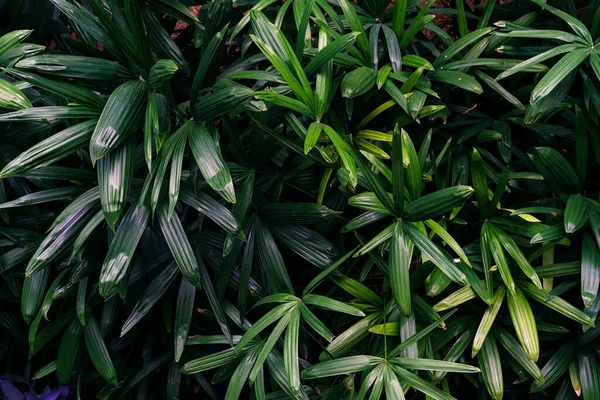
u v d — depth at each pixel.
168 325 2.22
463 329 2.10
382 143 2.20
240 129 2.30
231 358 2.08
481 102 2.30
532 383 2.19
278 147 2.12
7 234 2.19
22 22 2.32
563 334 2.12
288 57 1.93
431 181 2.24
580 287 2.06
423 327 2.11
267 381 2.33
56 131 2.22
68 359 2.24
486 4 2.27
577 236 2.10
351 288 2.13
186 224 2.25
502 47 2.12
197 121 1.89
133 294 2.22
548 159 2.02
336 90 2.16
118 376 2.36
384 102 2.21
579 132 2.00
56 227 1.94
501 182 1.98
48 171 1.99
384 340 2.05
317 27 2.29
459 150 2.21
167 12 2.03
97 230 2.07
